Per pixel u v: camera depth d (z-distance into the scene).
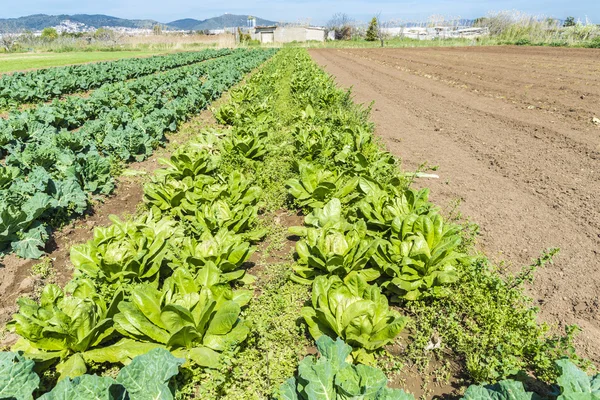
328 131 8.96
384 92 17.80
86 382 2.66
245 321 3.77
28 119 10.29
